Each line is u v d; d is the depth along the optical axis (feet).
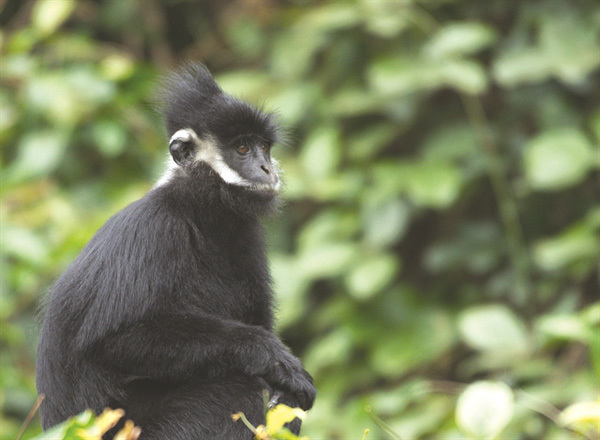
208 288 23.52
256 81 44.01
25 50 44.01
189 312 22.16
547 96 42.29
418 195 39.86
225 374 22.21
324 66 44.11
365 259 40.60
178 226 22.90
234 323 22.25
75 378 21.85
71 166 45.01
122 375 22.12
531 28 43.39
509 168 43.32
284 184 27.71
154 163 43.70
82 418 15.96
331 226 41.70
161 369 21.70
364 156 42.86
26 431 37.88
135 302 21.63
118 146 43.01
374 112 44.16
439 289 43.52
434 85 40.88
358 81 43.70
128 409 22.29
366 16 41.96
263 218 25.27
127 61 44.78
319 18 42.37
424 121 44.21
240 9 47.19
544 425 37.32
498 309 34.88
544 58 40.60
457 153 42.22
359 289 39.42
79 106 42.60
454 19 44.50
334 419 38.68
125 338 21.53
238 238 24.53
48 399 22.26
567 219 43.11
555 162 38.47
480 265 42.70
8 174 39.83
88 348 21.57
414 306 42.16
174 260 22.50
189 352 21.61
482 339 34.06
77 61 46.52
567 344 40.27
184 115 25.13
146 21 50.62
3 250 38.55
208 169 24.38
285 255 44.83
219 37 50.01
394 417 38.11
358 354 42.60
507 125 43.68
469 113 43.47
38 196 42.93
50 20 43.55
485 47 44.65
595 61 40.14
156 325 21.74
